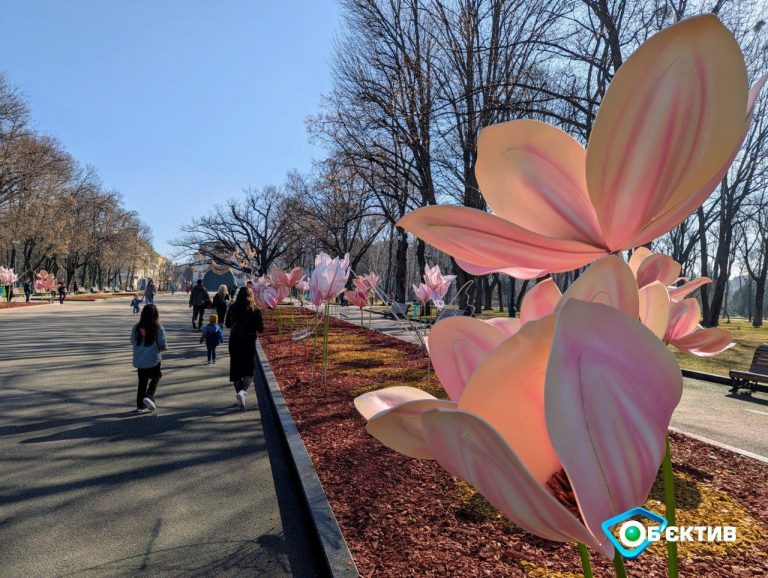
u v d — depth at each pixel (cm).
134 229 5919
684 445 504
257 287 1584
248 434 575
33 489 416
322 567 296
